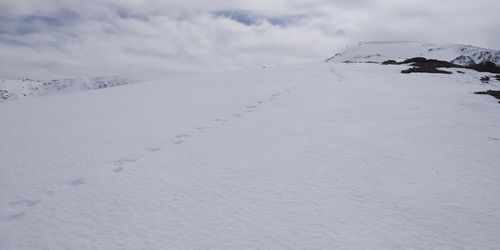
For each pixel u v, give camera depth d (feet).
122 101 74.49
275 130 37.17
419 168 25.12
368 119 40.47
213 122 43.88
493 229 17.40
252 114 47.34
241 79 111.04
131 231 17.46
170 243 16.31
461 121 39.60
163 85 111.24
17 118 59.31
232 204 20.20
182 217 18.79
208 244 16.20
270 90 74.49
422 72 114.42
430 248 15.84
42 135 42.42
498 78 112.27
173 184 23.35
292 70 136.87
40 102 87.81
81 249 16.01
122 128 43.34
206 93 78.69
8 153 33.68
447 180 23.06
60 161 29.96
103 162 29.07
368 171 24.68
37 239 16.96
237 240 16.48
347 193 21.34
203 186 22.88
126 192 22.27
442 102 53.21
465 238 16.65
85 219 18.84
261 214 18.95
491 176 23.75
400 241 16.34
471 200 20.33
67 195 22.16
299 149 30.04
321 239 16.48
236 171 25.43
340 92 64.23
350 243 16.16
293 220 18.26
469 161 26.55
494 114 45.19
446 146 30.22
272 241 16.39
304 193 21.44
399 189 21.81
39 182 24.99
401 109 46.39
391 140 31.96
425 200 20.34
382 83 82.17
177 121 45.75
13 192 23.26
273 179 23.75
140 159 29.12
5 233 17.58
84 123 49.47
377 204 19.89
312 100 55.62
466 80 96.32
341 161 26.76
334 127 37.22
